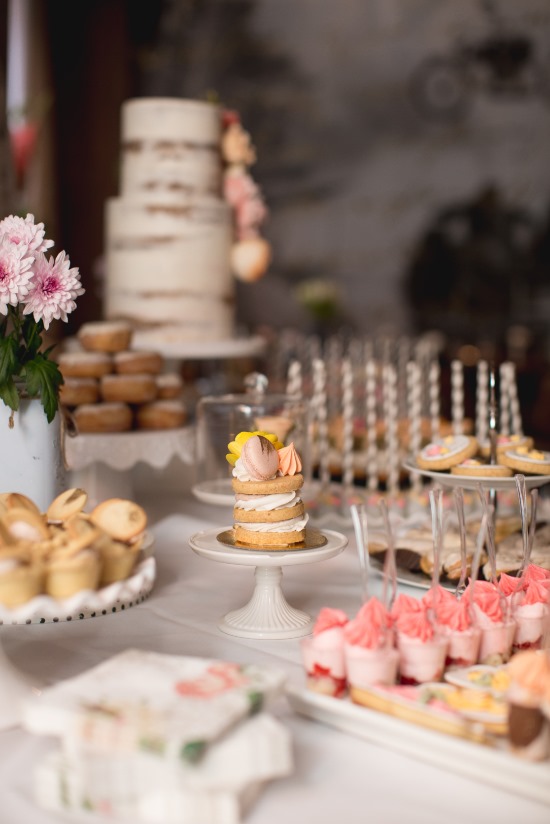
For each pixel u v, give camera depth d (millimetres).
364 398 3773
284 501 1521
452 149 7832
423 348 4016
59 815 968
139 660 1090
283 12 7773
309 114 7914
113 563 1254
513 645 1352
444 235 7895
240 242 3066
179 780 928
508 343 7418
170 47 7598
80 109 6555
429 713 1086
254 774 942
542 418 6230
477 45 7707
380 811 992
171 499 2658
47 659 1395
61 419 1831
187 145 2916
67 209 6582
